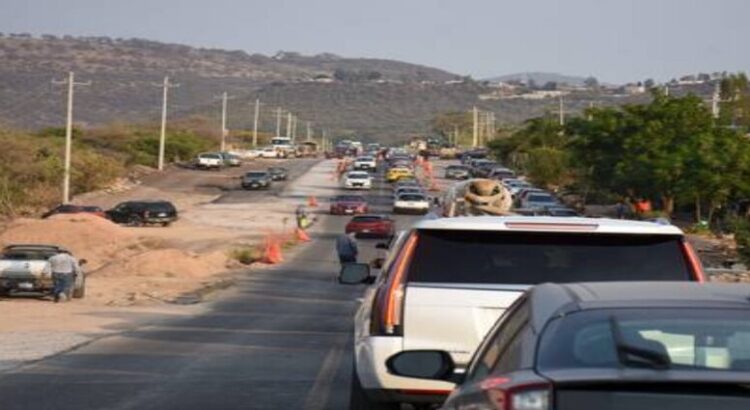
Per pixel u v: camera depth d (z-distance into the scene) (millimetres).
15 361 42344
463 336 21406
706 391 10688
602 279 21250
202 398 33812
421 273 21766
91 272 103000
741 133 141250
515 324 13844
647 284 13789
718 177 129625
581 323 12305
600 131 147875
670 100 141250
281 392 35062
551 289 13773
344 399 33656
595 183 155125
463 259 21734
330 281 96000
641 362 11375
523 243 21750
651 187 134875
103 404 32625
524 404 11156
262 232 148875
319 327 58062
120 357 43906
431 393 21406
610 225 21516
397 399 21609
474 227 21672
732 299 12766
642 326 12086
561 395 11008
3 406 32156
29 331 54094
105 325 58219
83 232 124750
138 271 100312
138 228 148500
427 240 21938
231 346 48250
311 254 124562
